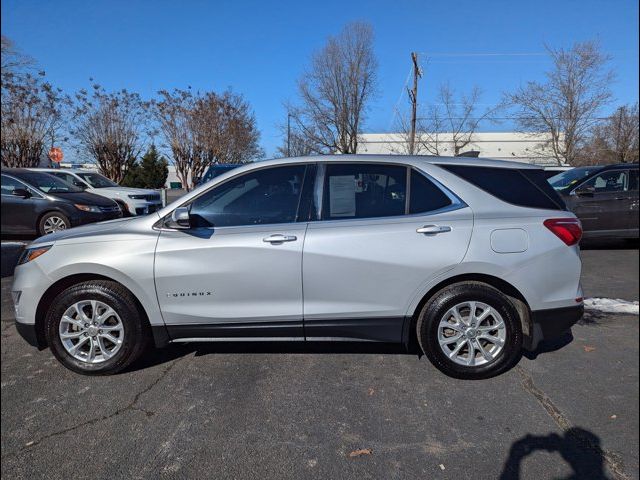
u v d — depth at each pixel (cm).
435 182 359
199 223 360
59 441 279
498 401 322
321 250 343
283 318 351
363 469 253
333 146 3209
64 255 354
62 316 356
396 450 269
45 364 385
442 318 347
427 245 341
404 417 303
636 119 2991
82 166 2950
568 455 265
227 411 310
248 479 246
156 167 3238
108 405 319
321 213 357
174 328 356
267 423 296
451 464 257
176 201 367
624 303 543
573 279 350
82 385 347
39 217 995
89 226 398
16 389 342
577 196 876
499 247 341
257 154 3512
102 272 351
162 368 374
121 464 258
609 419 300
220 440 279
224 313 352
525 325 352
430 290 351
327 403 320
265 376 359
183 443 276
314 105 3166
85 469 255
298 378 356
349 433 286
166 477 248
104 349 360
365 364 379
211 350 409
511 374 362
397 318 349
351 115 3128
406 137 3319
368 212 356
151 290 350
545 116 2889
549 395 330
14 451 270
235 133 2947
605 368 372
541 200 361
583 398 326
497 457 263
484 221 346
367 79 3086
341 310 348
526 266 342
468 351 351
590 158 3027
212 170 1098
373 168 366
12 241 1012
